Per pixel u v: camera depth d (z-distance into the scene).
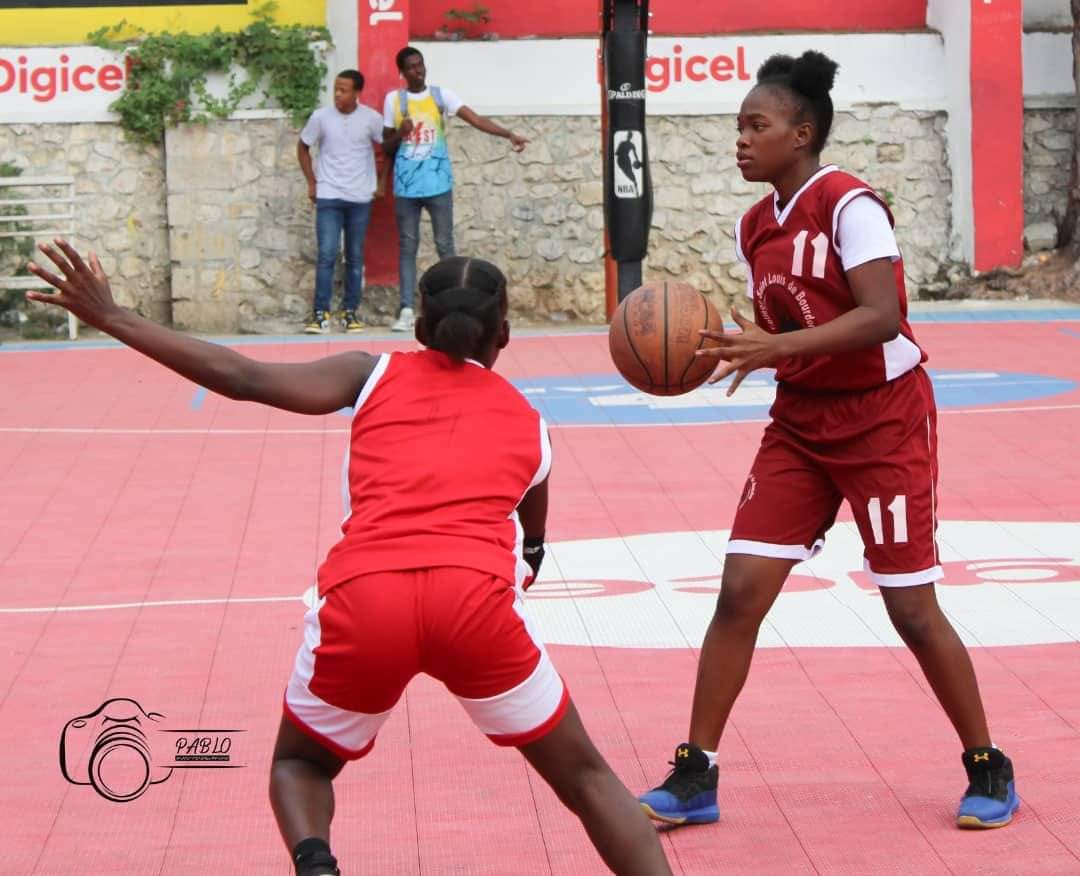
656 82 31.56
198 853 8.26
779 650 11.70
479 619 6.38
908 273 32.38
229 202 30.12
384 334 29.34
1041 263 32.28
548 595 13.36
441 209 28.89
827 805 8.84
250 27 29.70
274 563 14.52
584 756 6.71
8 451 19.55
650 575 14.00
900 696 10.66
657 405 22.31
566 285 31.48
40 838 8.47
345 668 6.43
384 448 6.80
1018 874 7.86
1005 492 17.06
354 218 29.17
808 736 9.94
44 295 6.54
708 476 18.05
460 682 6.50
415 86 28.50
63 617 12.81
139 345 6.61
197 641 12.13
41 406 22.50
